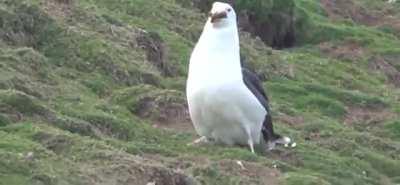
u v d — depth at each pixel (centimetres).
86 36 1997
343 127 2106
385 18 4116
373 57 3244
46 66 1812
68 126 1523
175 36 2480
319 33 3425
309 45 3331
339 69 2936
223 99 1584
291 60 2834
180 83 2083
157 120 1794
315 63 2895
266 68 2578
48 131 1419
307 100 2352
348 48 3338
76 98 1730
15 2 1939
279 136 1750
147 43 2175
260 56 2667
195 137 1711
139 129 1675
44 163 1262
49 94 1705
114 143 1513
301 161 1689
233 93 1585
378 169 1828
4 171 1214
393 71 3188
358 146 1898
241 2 3161
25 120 1491
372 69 3156
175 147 1608
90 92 1827
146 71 2019
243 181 1452
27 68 1758
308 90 2464
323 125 2044
